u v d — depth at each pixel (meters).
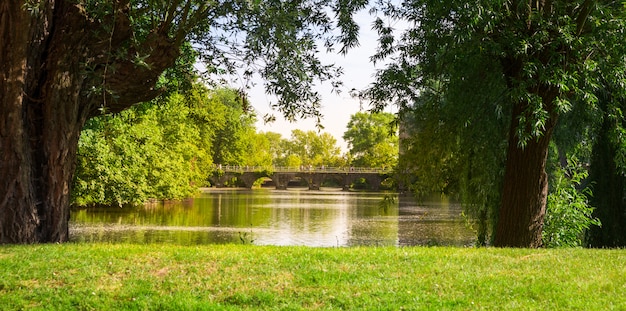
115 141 35.06
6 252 9.94
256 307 7.66
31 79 11.93
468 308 7.46
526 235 13.50
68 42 12.05
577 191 16.52
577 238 16.39
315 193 85.38
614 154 16.03
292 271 9.01
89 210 38.47
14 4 11.30
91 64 12.40
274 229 32.12
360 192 92.62
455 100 13.77
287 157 147.75
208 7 12.06
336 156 141.62
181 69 16.45
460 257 10.17
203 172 67.69
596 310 7.30
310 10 13.45
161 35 12.26
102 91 12.62
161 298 7.86
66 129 12.30
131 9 13.07
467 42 12.09
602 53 12.26
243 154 94.56
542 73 11.72
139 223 32.22
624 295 7.93
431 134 14.48
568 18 11.76
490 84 13.63
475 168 15.42
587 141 16.22
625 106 14.92
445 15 12.41
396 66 14.77
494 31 12.64
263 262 9.48
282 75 12.67
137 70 12.41
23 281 8.46
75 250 10.20
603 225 16.20
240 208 47.56
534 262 9.89
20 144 11.65
